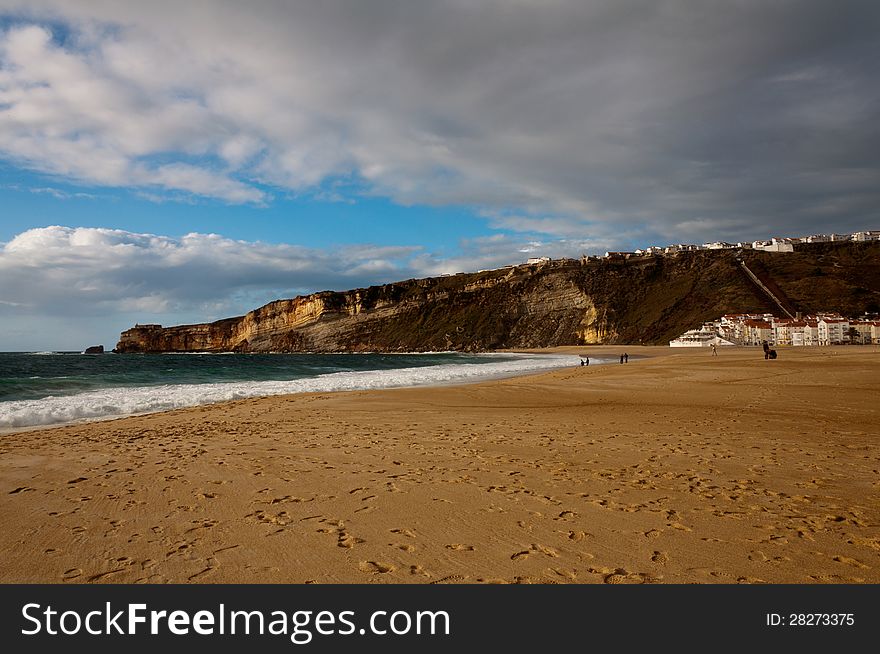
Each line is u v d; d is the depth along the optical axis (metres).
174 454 9.26
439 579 4.18
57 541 5.04
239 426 12.83
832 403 15.16
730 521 5.31
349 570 4.36
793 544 4.70
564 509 5.78
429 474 7.48
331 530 5.25
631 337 130.75
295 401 18.56
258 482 7.19
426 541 4.93
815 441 9.73
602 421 12.83
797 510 5.63
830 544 4.69
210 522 5.55
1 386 24.92
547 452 8.99
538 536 5.00
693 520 5.36
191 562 4.55
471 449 9.34
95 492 6.77
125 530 5.33
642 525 5.24
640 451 8.97
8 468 8.20
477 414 14.62
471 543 4.87
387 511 5.82
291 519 5.61
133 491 6.80
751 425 11.76
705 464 7.90
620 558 4.49
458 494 6.43
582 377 28.94
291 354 171.75
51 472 7.92
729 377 24.92
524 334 161.00
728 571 4.21
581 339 146.75
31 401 18.92
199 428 12.59
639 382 24.34
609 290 157.88
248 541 5.00
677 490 6.48
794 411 13.88
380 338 180.12
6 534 5.23
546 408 16.02
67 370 48.34
